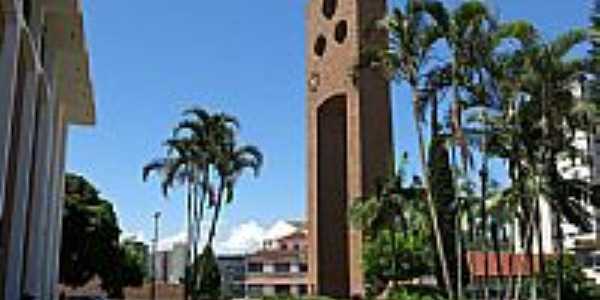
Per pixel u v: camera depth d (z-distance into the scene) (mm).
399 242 50156
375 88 59781
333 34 63344
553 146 34938
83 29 28031
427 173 35000
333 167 64375
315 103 64812
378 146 59031
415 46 34031
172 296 78188
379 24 35219
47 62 29234
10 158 23828
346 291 62125
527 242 38062
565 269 52062
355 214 49531
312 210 63469
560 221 38125
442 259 34938
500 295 47719
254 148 54875
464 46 33438
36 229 28641
